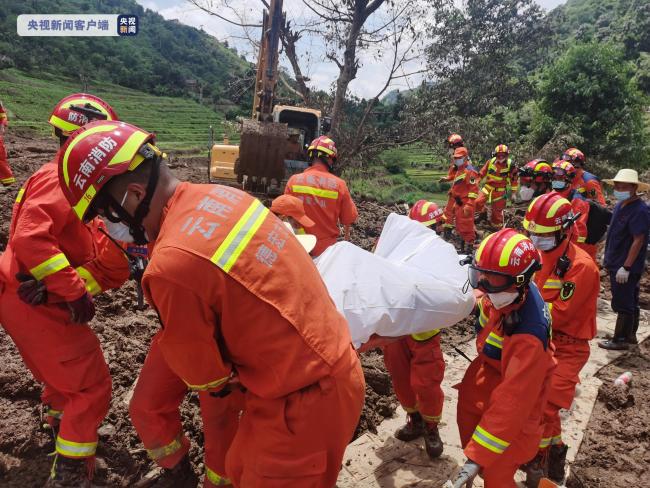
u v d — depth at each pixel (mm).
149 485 3193
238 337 1989
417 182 27062
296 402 2061
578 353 3529
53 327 2791
